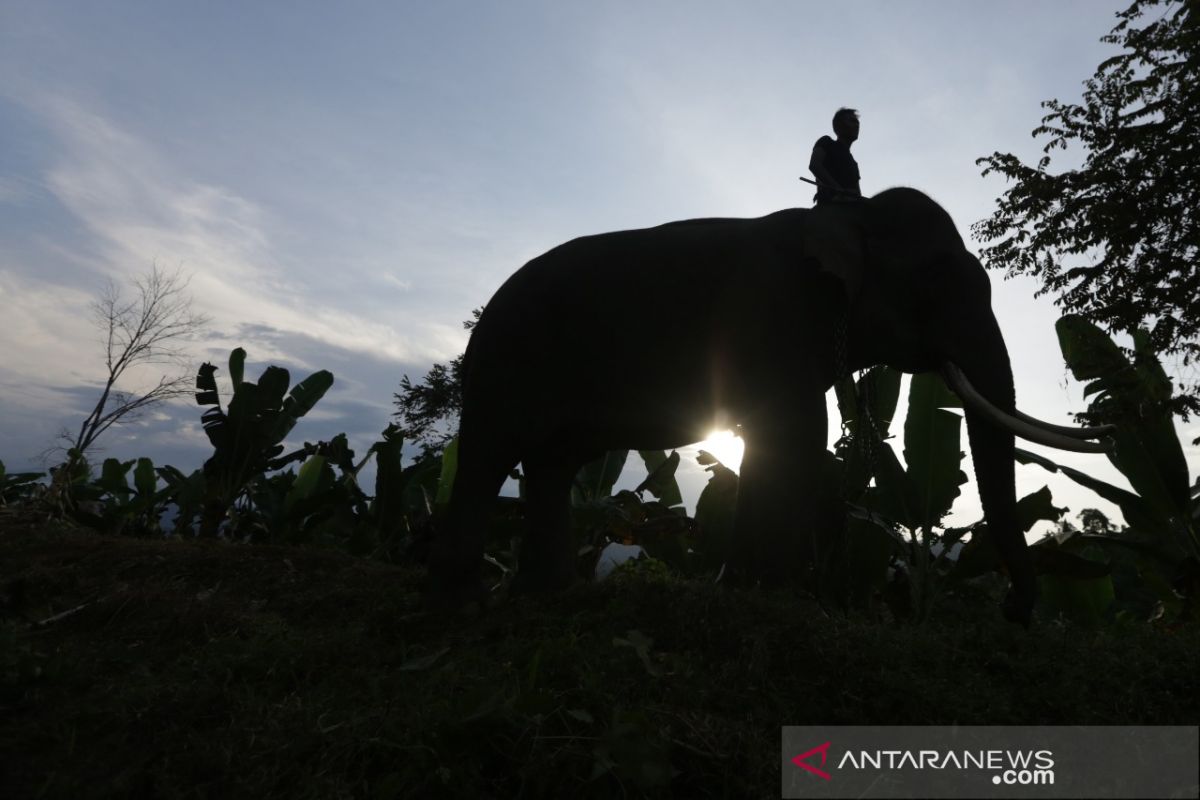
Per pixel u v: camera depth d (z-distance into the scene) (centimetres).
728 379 431
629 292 453
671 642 336
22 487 1083
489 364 467
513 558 766
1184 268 1012
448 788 234
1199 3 1012
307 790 232
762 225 459
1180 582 589
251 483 947
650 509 777
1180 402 758
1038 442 417
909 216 463
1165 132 1036
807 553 421
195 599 445
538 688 279
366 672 328
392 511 846
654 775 231
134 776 245
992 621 417
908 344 455
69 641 388
